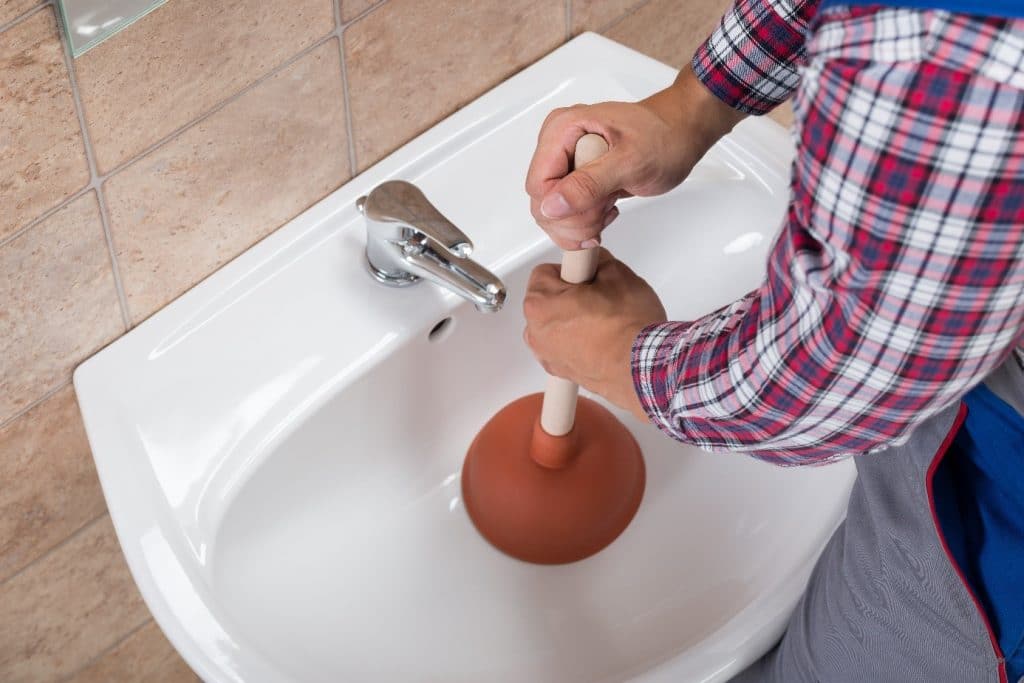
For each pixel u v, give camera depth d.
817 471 0.77
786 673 0.78
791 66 0.62
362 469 0.80
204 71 0.66
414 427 0.82
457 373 0.82
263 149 0.73
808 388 0.45
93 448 0.70
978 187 0.37
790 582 0.68
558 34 0.89
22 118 0.59
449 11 0.78
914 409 0.45
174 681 1.14
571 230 0.60
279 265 0.78
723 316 0.51
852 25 0.37
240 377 0.73
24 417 0.74
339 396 0.73
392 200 0.69
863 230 0.39
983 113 0.35
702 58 0.64
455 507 0.82
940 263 0.39
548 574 0.79
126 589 0.97
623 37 0.96
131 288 0.73
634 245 0.86
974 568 0.61
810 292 0.43
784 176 0.83
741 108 0.65
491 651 0.75
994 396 0.57
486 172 0.83
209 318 0.76
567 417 0.76
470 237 0.80
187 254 0.74
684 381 0.51
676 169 0.64
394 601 0.76
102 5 0.58
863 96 0.37
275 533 0.76
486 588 0.78
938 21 0.35
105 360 0.74
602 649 0.75
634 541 0.81
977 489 0.60
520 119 0.86
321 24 0.70
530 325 0.64
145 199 0.69
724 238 0.87
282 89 0.71
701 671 0.64
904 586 0.63
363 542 0.79
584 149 0.60
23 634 0.91
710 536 0.79
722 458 0.83
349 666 0.72
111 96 0.62
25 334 0.69
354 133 0.79
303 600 0.74
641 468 0.83
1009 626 0.60
